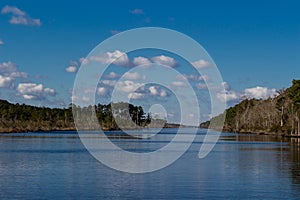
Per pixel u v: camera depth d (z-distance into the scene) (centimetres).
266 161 6194
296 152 7975
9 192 3638
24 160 6162
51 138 13188
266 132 18638
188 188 3844
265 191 3709
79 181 4203
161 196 3503
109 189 3784
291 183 4103
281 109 17750
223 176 4575
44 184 4019
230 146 9888
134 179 4347
